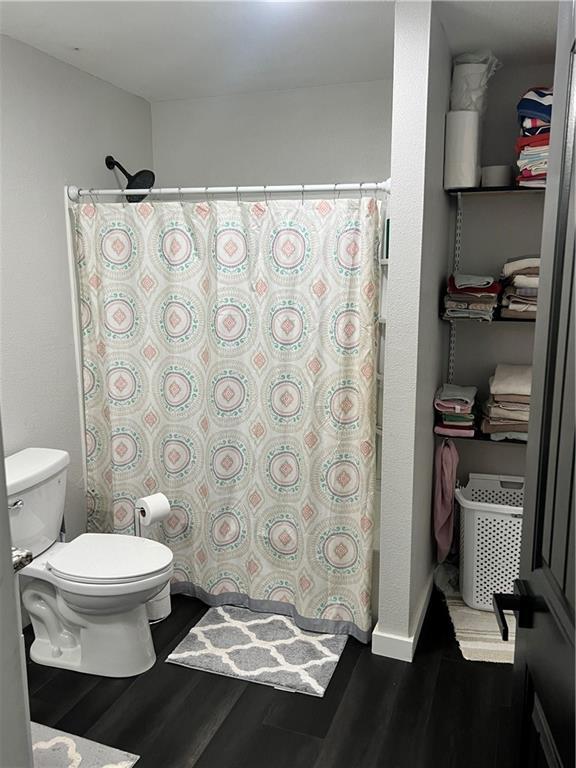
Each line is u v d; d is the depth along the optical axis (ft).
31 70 8.66
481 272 10.19
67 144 9.45
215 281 8.91
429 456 9.14
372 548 8.65
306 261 8.42
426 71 7.06
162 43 8.49
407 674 8.03
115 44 8.54
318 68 9.54
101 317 9.67
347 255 8.23
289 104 10.70
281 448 8.93
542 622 3.34
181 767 6.54
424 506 8.97
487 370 10.36
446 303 9.05
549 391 3.39
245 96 10.96
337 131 10.49
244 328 8.89
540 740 3.34
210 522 9.44
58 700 7.59
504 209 9.91
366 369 8.32
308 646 8.63
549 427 3.39
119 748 6.79
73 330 9.77
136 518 9.35
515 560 9.23
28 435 9.03
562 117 3.22
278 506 9.09
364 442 8.45
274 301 8.63
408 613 8.22
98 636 8.00
